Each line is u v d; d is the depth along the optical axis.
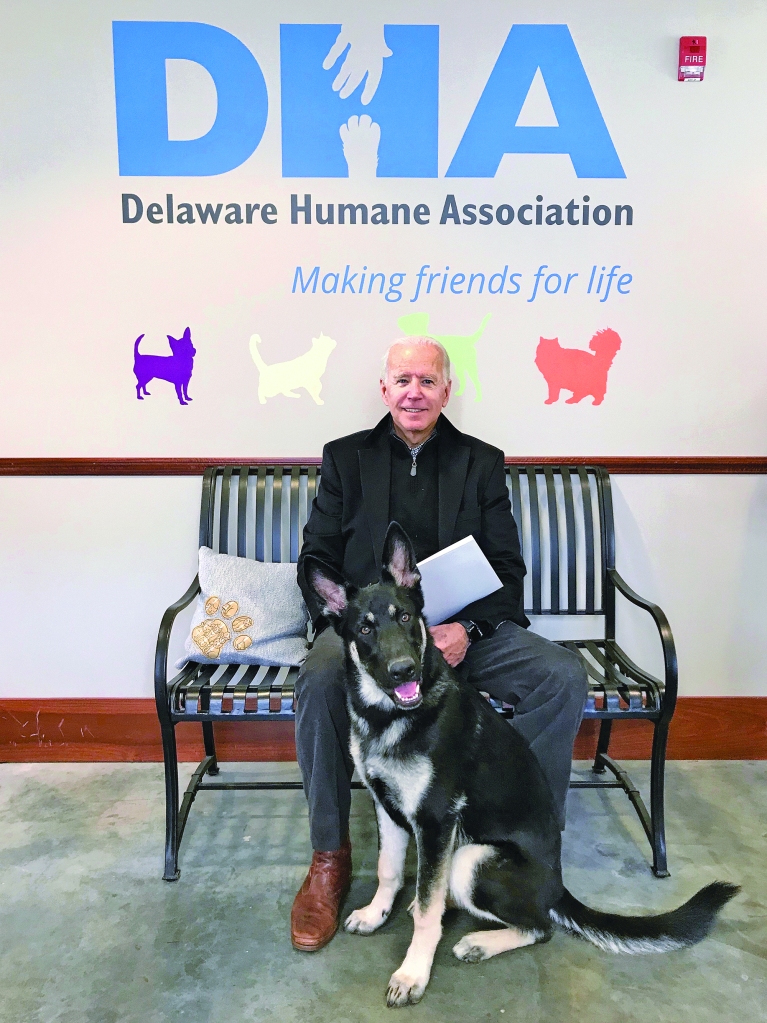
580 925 1.74
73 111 2.64
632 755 2.88
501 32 2.61
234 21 2.60
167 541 2.87
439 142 2.67
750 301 2.76
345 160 2.67
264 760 2.88
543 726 2.08
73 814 2.51
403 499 2.39
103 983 1.76
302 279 2.74
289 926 1.96
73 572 2.88
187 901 2.06
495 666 2.20
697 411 2.82
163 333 2.76
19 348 2.76
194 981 1.77
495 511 2.40
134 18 2.60
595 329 2.77
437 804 1.73
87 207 2.69
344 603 1.90
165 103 2.64
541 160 2.68
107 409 2.80
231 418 2.81
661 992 1.72
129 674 2.92
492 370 2.79
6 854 2.27
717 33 2.61
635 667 2.33
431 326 2.77
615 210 2.71
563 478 2.77
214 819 2.49
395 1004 1.68
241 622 2.41
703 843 2.32
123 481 2.84
